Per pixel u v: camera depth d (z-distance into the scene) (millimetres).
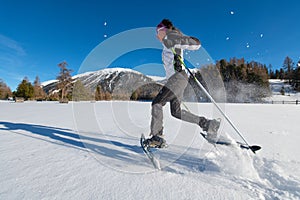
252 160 1418
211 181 1145
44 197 962
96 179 1177
